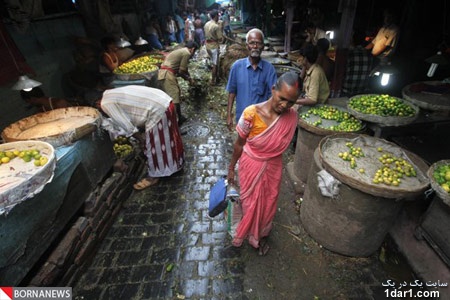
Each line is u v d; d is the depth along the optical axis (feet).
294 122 7.21
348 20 14.10
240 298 8.47
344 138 10.55
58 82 19.39
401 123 10.42
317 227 9.97
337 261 9.64
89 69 19.69
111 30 25.21
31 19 16.81
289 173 14.14
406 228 9.78
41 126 10.11
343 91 16.39
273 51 28.12
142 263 9.59
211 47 27.37
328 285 8.84
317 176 9.16
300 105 13.69
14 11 15.21
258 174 7.89
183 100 24.61
